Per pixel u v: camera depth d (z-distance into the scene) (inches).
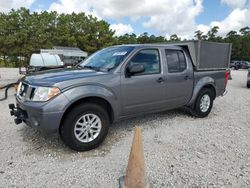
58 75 170.4
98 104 173.5
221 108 298.0
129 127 213.3
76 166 144.8
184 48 235.0
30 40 1739.7
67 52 1246.9
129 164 119.3
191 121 235.5
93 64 201.5
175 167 145.0
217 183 129.6
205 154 163.2
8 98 326.3
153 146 174.4
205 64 242.8
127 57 186.1
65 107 153.4
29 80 168.9
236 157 159.6
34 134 191.8
